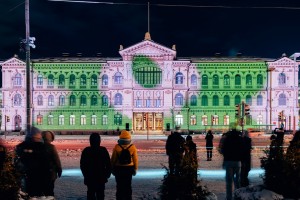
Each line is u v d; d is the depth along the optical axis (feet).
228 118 290.56
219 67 291.58
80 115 291.79
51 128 291.17
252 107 290.15
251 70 291.17
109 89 288.71
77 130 290.15
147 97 288.51
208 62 290.56
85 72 292.20
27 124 91.91
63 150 121.80
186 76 289.53
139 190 53.52
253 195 39.34
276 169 41.37
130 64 287.28
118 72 289.94
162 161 90.84
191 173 36.45
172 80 287.89
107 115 291.17
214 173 70.64
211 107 290.56
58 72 292.20
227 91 291.17
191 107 289.94
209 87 291.38
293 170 40.63
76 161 92.27
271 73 281.54
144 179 63.77
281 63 287.69
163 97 287.48
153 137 225.76
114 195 50.14
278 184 41.14
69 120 291.99
